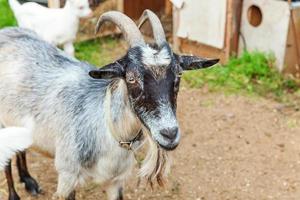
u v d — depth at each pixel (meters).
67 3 2.90
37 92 1.71
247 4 3.06
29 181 2.06
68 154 1.65
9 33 1.87
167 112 1.36
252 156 2.33
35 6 2.97
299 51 3.01
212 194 2.09
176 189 2.11
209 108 2.71
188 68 1.50
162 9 3.78
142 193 2.07
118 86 1.50
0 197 2.03
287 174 2.21
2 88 1.77
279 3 2.88
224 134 2.48
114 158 1.60
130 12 3.58
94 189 2.07
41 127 1.70
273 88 2.89
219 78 2.97
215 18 3.06
